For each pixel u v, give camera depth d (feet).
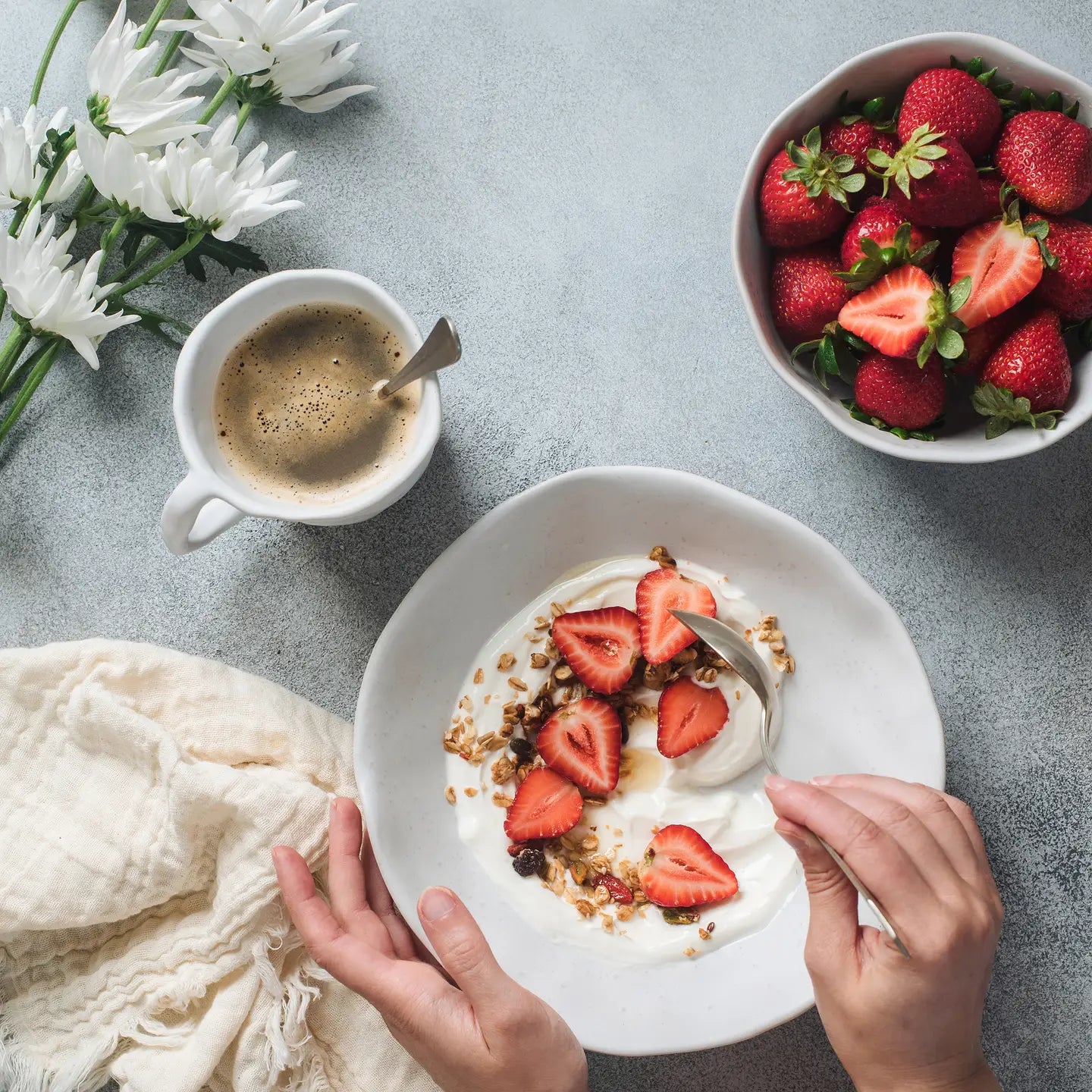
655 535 3.71
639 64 3.98
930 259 3.41
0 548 3.90
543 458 3.91
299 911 3.42
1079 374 3.43
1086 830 3.82
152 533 3.89
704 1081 3.85
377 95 3.98
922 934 2.77
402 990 3.27
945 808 3.05
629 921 3.64
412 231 3.95
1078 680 3.85
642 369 3.92
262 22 3.46
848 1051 3.02
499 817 3.71
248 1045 3.61
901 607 3.89
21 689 3.69
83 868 3.63
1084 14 3.92
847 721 3.64
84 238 3.96
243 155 3.95
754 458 3.91
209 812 3.60
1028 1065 3.79
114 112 3.43
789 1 3.98
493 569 3.65
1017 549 3.87
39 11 4.00
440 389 3.74
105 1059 3.65
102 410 3.91
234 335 3.42
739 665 3.36
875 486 3.89
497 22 4.00
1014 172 3.31
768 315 3.61
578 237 3.95
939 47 3.32
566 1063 3.22
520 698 3.73
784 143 3.43
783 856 3.65
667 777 3.69
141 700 3.70
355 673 3.88
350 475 3.47
